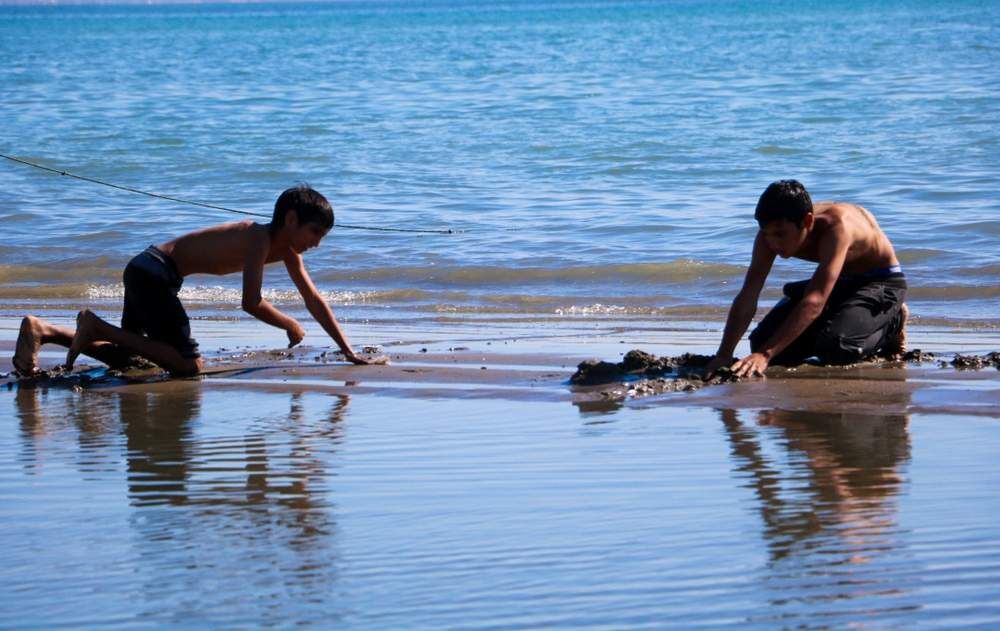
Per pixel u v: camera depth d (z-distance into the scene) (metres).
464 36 98.75
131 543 6.31
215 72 60.50
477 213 21.81
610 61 58.97
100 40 109.44
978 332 12.89
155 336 10.94
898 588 5.41
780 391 9.52
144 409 9.68
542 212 21.73
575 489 7.06
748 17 115.94
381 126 35.22
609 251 18.30
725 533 6.20
